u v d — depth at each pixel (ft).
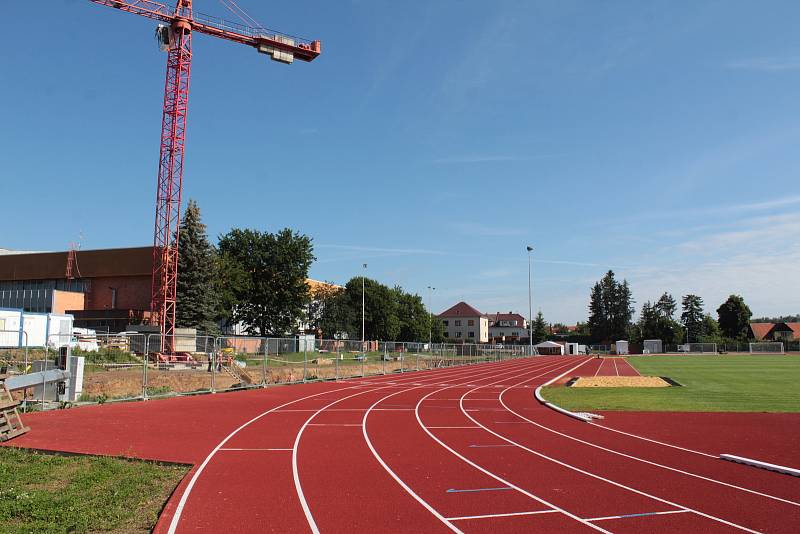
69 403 69.82
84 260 240.73
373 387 112.37
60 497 30.01
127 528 26.40
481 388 111.34
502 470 39.50
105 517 27.45
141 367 114.52
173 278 198.18
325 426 59.67
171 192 201.67
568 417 67.97
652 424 61.52
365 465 40.78
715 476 37.83
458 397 93.04
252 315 240.73
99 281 242.78
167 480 35.12
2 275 250.57
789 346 361.71
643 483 35.99
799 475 37.76
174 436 51.06
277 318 244.83
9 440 46.78
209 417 64.03
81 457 40.34
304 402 82.53
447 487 34.81
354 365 154.20
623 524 28.09
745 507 30.83
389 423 62.49
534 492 33.78
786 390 97.25
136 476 35.35
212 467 39.14
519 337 586.86
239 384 104.83
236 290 230.89
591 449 47.44
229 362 119.14
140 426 56.03
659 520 28.71
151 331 177.68
